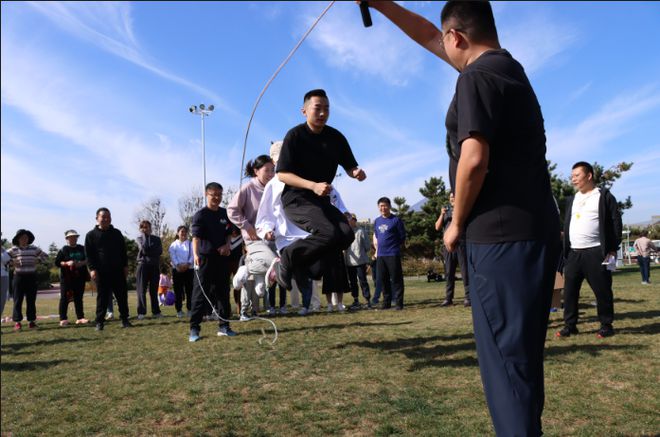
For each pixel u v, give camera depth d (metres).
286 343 4.84
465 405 2.74
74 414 2.90
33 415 2.93
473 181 1.52
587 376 3.21
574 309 4.67
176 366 4.05
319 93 3.68
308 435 2.42
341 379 3.39
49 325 8.27
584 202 4.61
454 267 8.02
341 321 6.49
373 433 2.42
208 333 5.89
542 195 1.62
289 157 3.66
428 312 7.12
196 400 3.05
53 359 4.70
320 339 5.01
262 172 5.25
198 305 5.39
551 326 5.38
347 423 2.55
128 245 31.25
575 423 2.43
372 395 2.99
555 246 1.65
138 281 8.64
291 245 3.74
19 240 7.93
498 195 1.59
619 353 3.77
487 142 1.52
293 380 3.41
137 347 5.16
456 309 7.32
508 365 1.55
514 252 1.57
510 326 1.56
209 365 4.00
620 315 5.74
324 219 3.64
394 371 3.55
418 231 28.16
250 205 5.23
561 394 2.87
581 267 4.58
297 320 6.85
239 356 4.30
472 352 4.02
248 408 2.85
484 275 1.60
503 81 1.55
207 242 5.45
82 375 3.93
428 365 3.68
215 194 5.53
